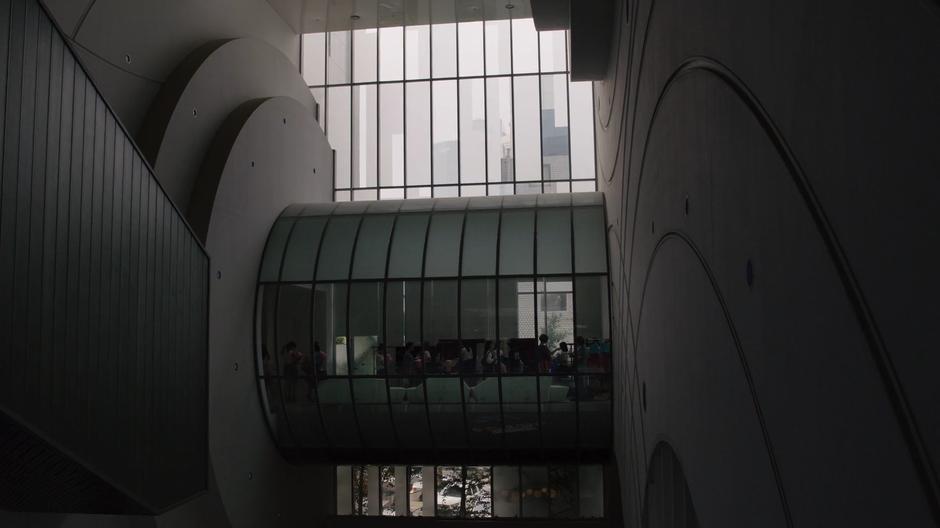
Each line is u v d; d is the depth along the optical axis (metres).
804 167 3.45
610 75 17.33
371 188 36.06
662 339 9.96
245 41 25.38
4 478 10.58
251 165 24.17
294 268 25.28
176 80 20.91
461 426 23.89
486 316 24.03
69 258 9.85
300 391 24.56
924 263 2.29
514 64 36.09
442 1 32.22
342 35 36.66
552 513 30.97
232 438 22.36
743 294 4.92
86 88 10.32
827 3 3.05
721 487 5.99
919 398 2.37
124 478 11.38
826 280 3.21
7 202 8.50
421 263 24.88
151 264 12.55
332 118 36.38
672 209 8.39
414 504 31.95
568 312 23.67
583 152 35.53
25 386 8.80
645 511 13.73
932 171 2.22
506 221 25.38
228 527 21.59
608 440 23.59
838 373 3.10
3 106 8.45
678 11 7.17
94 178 10.55
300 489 27.97
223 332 22.14
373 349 24.44
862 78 2.71
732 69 4.93
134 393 11.83
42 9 9.20
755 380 4.66
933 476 2.31
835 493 3.19
